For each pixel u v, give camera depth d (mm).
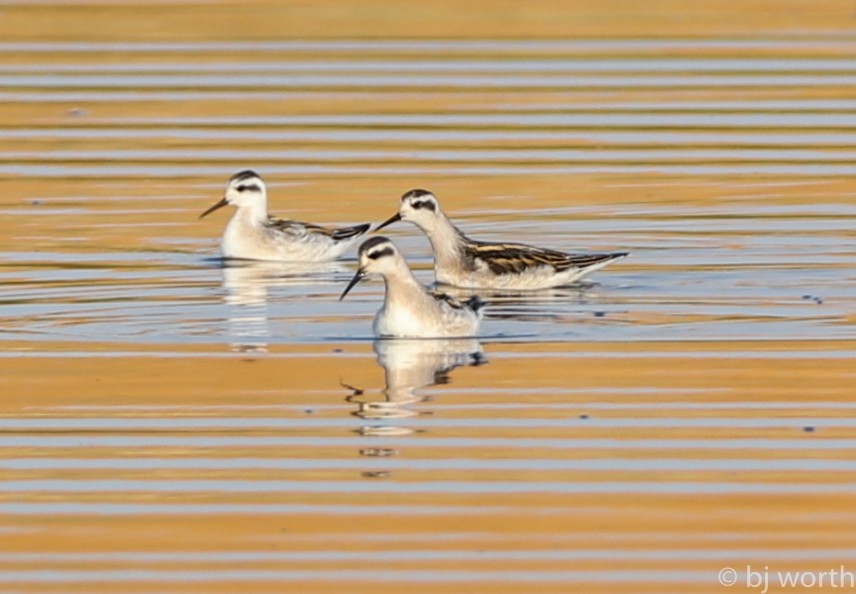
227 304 21141
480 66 34281
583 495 14656
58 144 29281
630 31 37188
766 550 13625
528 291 22109
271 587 13039
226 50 35344
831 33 36812
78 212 25609
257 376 17922
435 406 16906
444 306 19469
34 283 21828
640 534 13930
